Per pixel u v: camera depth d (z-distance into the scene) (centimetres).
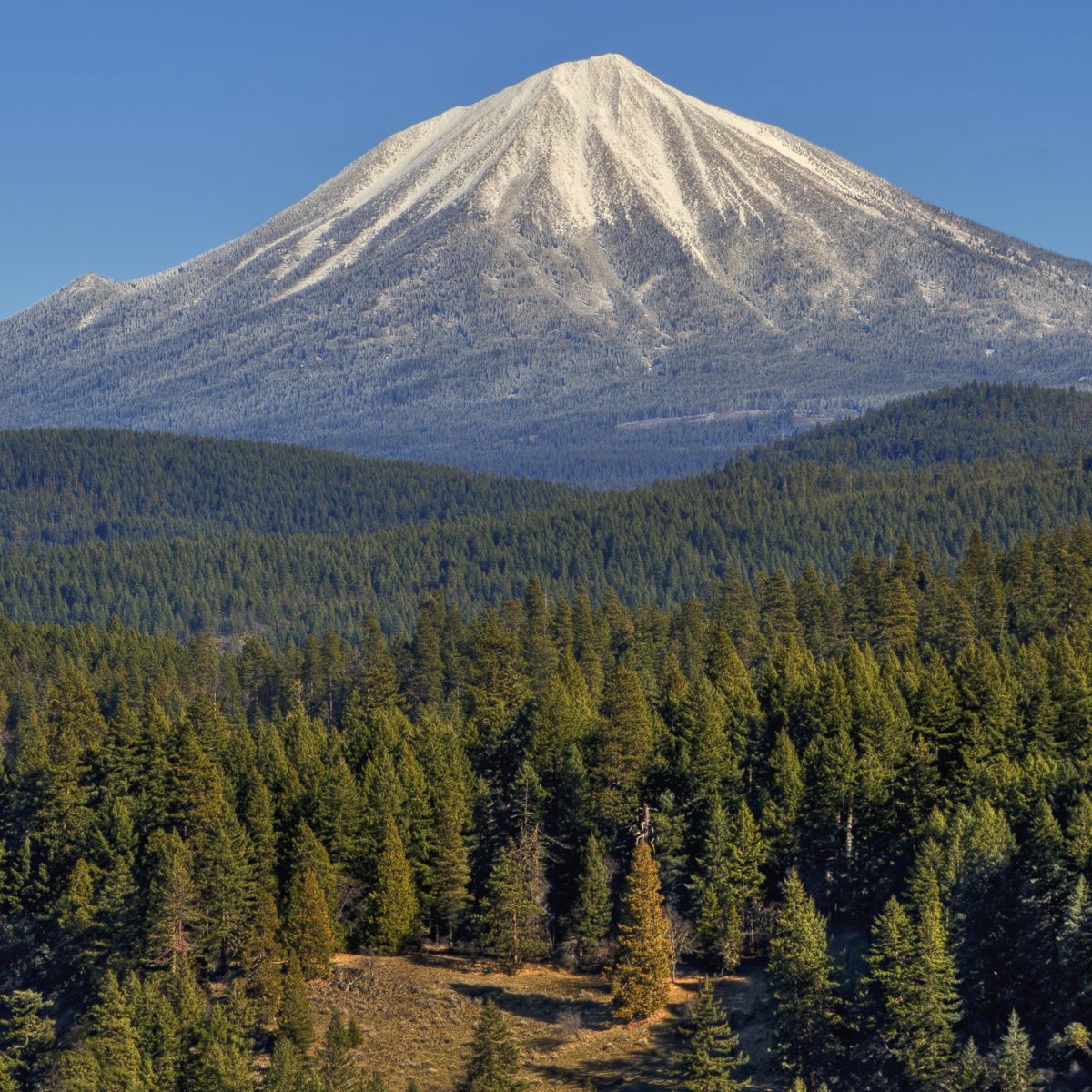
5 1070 16738
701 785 19275
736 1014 16912
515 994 18062
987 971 15625
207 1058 15875
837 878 18438
